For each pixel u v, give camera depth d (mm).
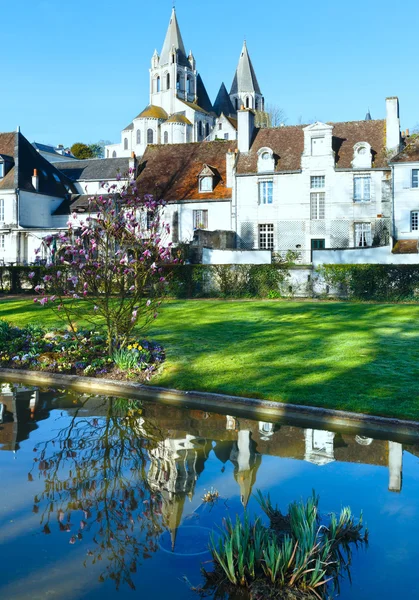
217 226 39531
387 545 4953
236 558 4570
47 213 48719
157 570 4543
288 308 20094
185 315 18672
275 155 39156
